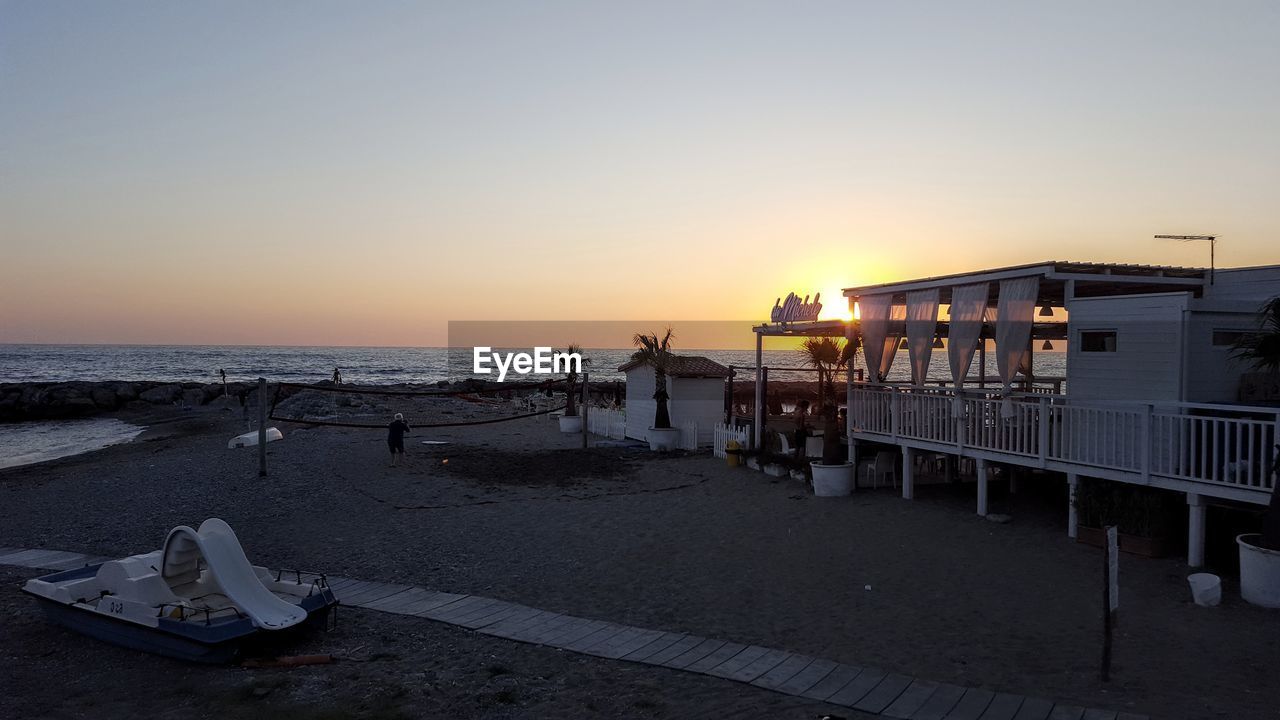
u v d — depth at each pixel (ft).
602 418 99.60
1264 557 28.78
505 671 25.50
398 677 25.16
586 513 51.26
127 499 58.90
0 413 168.66
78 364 403.75
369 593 34.45
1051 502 47.93
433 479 66.13
